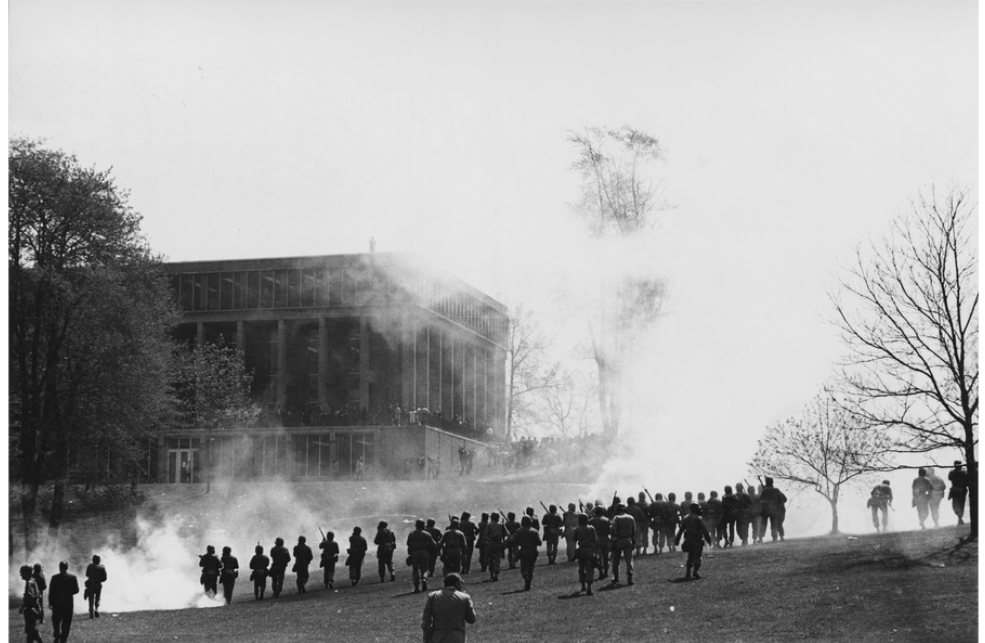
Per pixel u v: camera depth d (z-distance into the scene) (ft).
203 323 361.92
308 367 363.97
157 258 242.99
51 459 211.82
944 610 103.40
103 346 214.07
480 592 131.03
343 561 194.90
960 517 148.36
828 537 156.25
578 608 114.62
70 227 214.07
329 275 358.02
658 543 157.28
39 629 135.33
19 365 205.98
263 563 154.71
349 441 332.19
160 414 235.20
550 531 154.81
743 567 130.82
